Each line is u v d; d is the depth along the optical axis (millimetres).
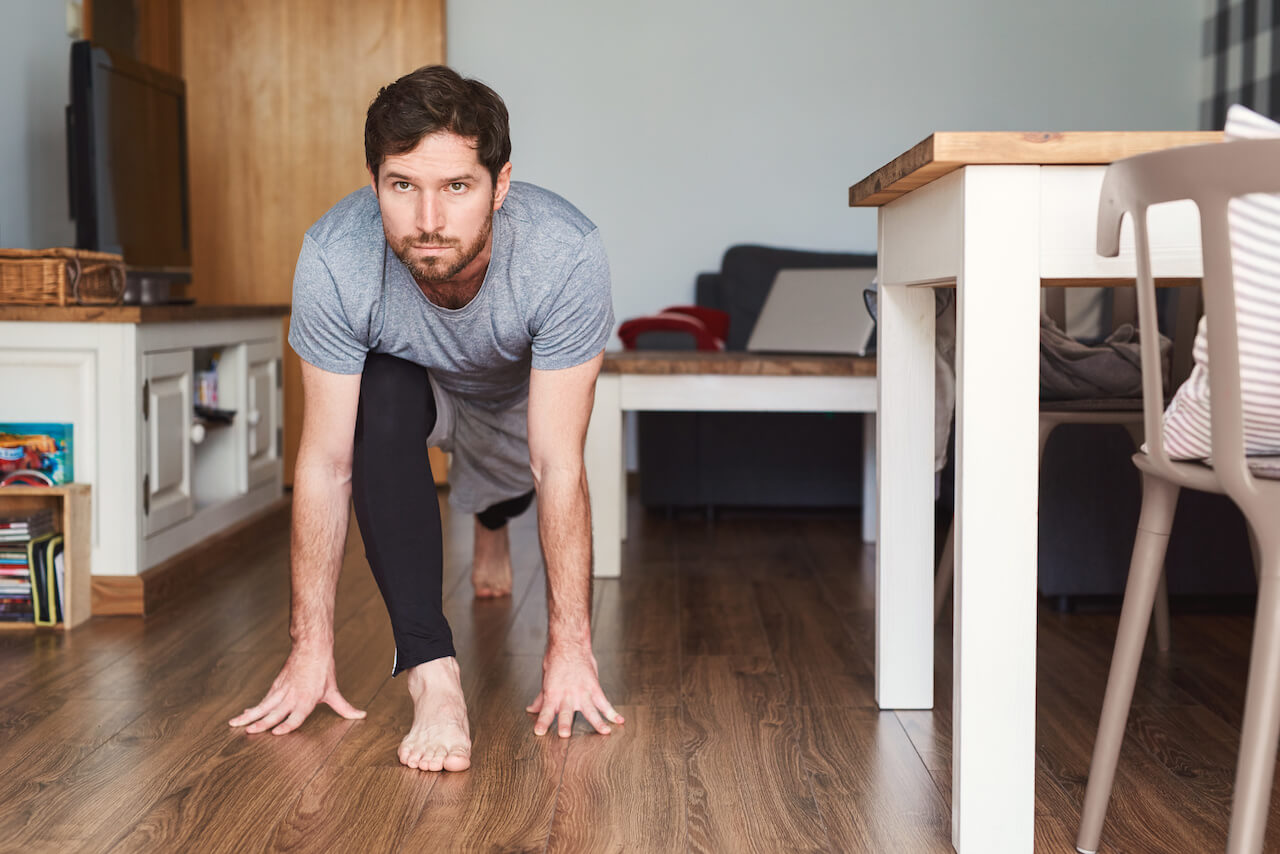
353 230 1479
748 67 4535
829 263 4340
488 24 4520
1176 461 1155
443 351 1593
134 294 3008
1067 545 2324
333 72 4254
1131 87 4535
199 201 4289
